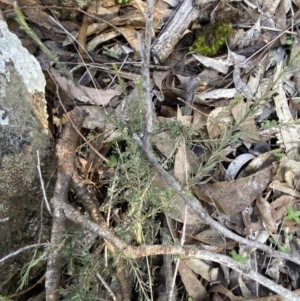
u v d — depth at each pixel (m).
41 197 0.52
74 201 0.57
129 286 0.54
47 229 0.54
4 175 0.48
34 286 0.55
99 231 0.48
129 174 0.53
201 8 0.62
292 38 0.64
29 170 0.50
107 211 0.56
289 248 0.58
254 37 0.64
